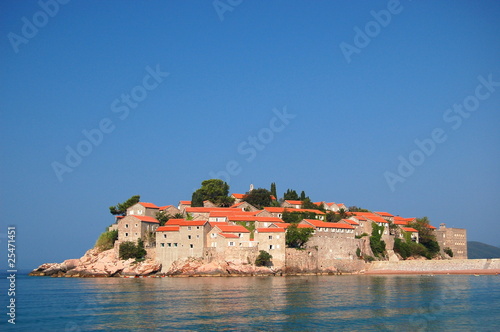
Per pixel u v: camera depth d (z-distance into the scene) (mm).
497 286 154875
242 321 99312
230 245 196500
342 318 102625
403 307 114812
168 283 167500
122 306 116062
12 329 94938
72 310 112250
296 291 141125
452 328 95500
